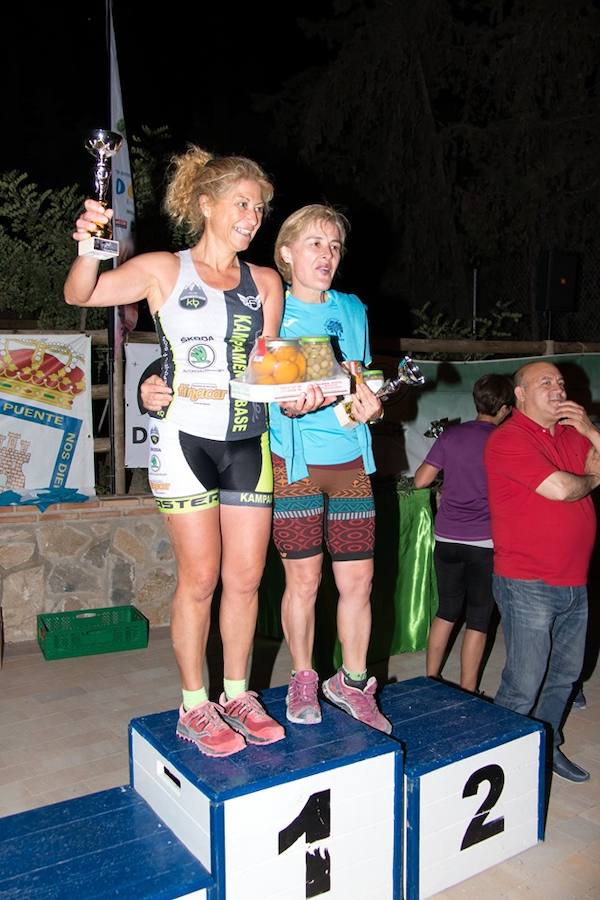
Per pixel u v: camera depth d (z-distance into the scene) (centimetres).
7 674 495
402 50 1134
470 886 298
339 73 1155
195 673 277
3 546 539
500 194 1150
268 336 274
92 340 580
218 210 261
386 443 645
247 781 250
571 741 416
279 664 510
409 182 1153
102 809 283
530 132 1145
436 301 1155
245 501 271
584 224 1137
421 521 529
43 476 563
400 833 281
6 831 268
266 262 880
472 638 425
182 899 240
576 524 346
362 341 311
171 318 259
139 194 702
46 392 559
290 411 268
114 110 554
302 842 260
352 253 1194
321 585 479
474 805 298
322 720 293
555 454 357
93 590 565
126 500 568
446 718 320
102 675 493
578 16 1123
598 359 754
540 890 296
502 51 1148
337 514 302
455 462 419
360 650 309
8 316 633
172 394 260
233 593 280
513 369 696
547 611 347
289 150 1266
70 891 237
